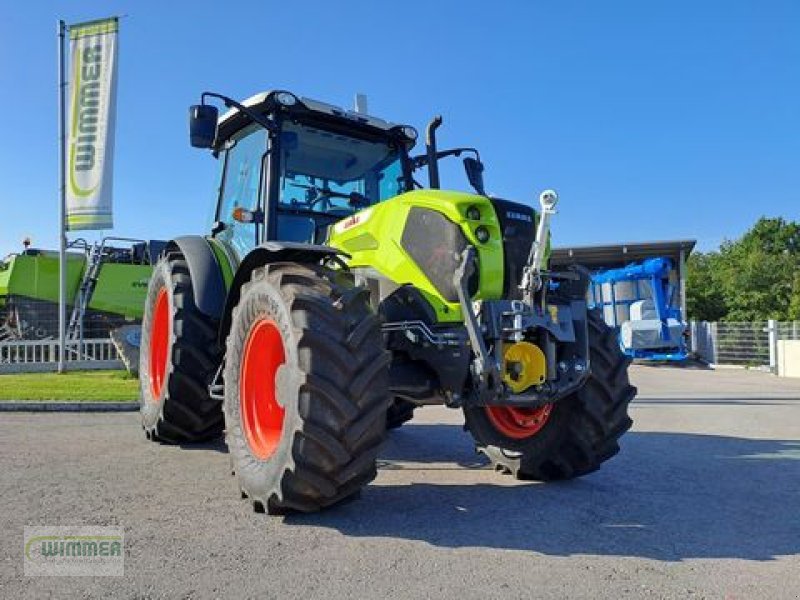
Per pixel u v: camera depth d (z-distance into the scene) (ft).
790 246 173.88
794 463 17.76
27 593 8.51
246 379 13.14
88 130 43.80
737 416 28.66
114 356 53.26
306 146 17.62
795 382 51.19
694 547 10.70
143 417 19.61
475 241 13.17
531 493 14.08
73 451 17.90
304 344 11.06
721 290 142.72
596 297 74.33
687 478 15.84
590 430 14.44
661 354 70.69
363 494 13.73
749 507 13.20
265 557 9.81
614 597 8.59
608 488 14.67
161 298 19.94
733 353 73.26
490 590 8.72
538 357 13.09
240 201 18.67
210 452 17.87
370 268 14.57
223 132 19.80
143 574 9.12
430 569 9.43
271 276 12.48
